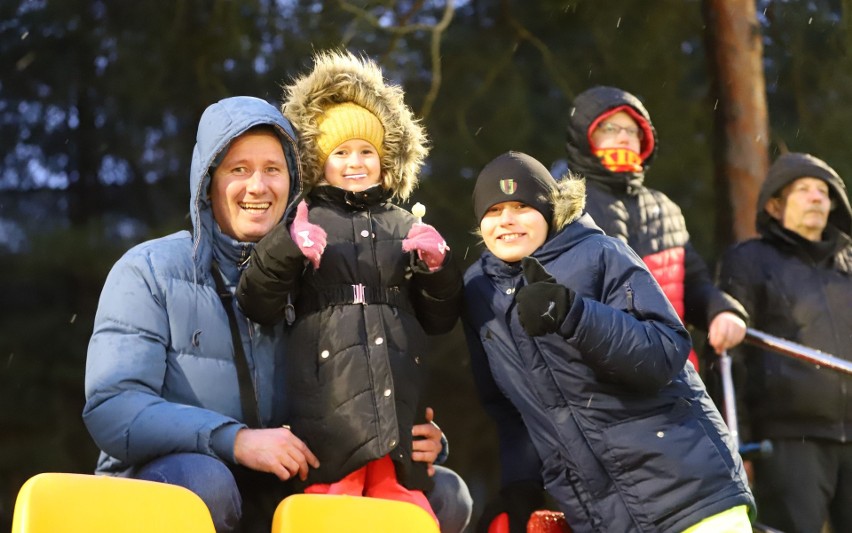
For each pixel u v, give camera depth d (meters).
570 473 3.26
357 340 3.17
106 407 3.11
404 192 3.58
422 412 3.30
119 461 3.22
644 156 4.55
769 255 4.89
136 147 9.61
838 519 4.73
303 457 3.09
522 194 3.30
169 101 9.20
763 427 4.77
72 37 9.37
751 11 7.32
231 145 3.37
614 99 4.40
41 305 9.35
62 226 9.32
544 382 3.27
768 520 5.32
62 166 10.09
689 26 8.81
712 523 3.12
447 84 9.02
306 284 3.24
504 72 9.07
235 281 3.33
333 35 8.82
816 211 4.82
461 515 3.47
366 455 3.10
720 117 7.27
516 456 3.54
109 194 9.91
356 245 3.26
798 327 4.78
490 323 3.38
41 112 9.78
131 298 3.22
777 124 8.71
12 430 9.02
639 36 8.83
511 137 8.80
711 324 4.48
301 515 2.67
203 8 9.03
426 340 3.34
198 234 3.28
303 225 3.09
